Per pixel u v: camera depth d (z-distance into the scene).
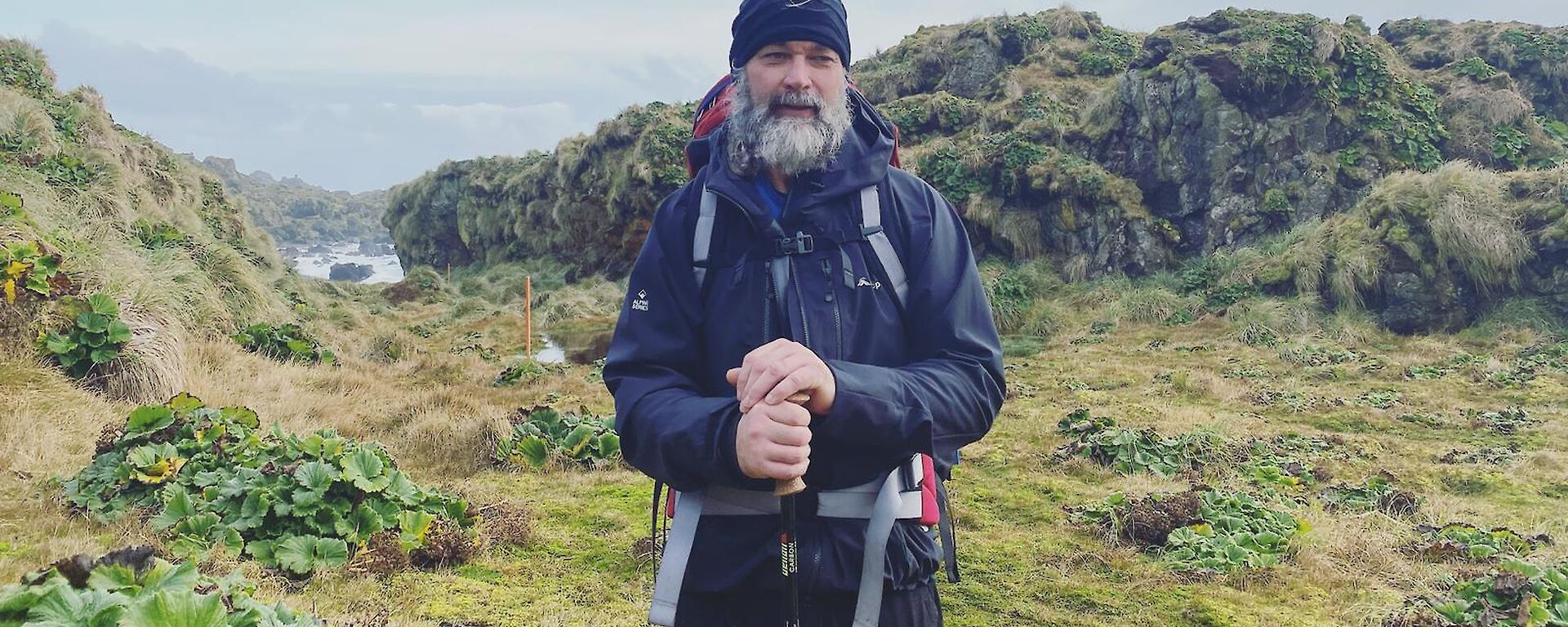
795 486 1.34
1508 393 10.16
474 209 32.72
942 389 1.46
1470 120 17.91
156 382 7.09
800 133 1.53
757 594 1.56
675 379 1.58
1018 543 5.33
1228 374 11.56
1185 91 17.20
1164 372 11.60
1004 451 7.54
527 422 7.27
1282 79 16.81
